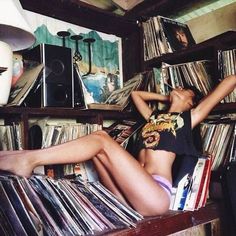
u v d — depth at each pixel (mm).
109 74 2266
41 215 1074
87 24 2131
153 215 1358
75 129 1697
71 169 1674
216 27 2184
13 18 1260
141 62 2182
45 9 1888
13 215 1012
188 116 1639
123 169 1297
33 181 1167
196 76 1896
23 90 1483
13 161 1152
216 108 1784
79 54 2090
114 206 1303
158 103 1981
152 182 1336
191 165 1573
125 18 2121
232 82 1623
